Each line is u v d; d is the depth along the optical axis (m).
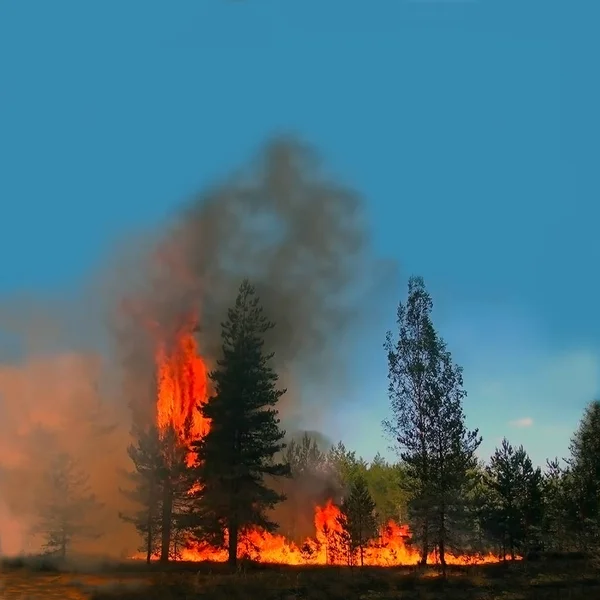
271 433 36.59
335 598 25.69
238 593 25.94
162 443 38.00
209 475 34.78
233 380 37.28
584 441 39.59
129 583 27.53
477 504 33.75
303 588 27.08
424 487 33.00
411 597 25.69
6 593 25.11
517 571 30.42
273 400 37.44
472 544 34.28
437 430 34.09
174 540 38.56
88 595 25.02
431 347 35.62
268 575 29.73
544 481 35.50
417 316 36.53
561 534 36.25
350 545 32.91
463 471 33.09
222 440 36.03
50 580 28.36
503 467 35.00
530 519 33.94
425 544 33.16
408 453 34.44
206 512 34.38
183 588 26.56
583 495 35.16
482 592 26.36
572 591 26.19
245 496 33.97
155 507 36.94
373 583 28.22
